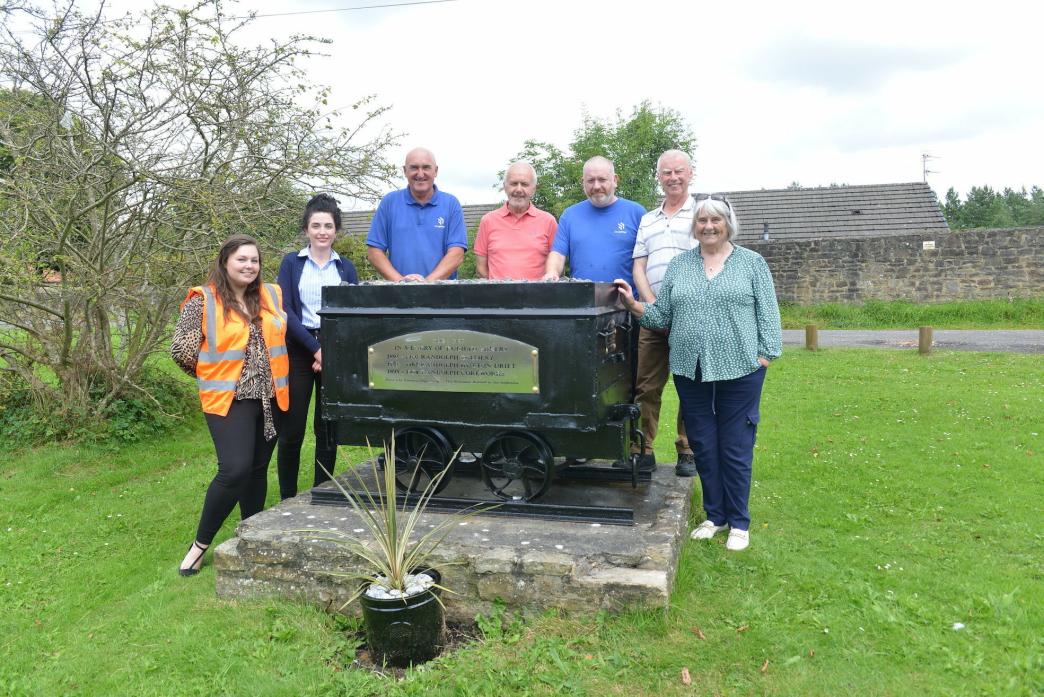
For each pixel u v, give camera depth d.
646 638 2.95
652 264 4.29
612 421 3.60
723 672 2.76
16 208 6.19
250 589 3.52
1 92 6.30
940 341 14.05
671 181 4.23
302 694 2.73
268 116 6.65
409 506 3.80
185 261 6.27
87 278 6.20
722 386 3.81
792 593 3.36
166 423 7.14
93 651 3.12
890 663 2.79
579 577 3.11
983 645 2.89
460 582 3.26
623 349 3.96
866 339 14.93
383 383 3.67
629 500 3.84
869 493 4.83
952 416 7.04
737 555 3.75
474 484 4.07
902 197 25.05
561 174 23.88
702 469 3.99
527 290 3.41
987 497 4.71
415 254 4.44
